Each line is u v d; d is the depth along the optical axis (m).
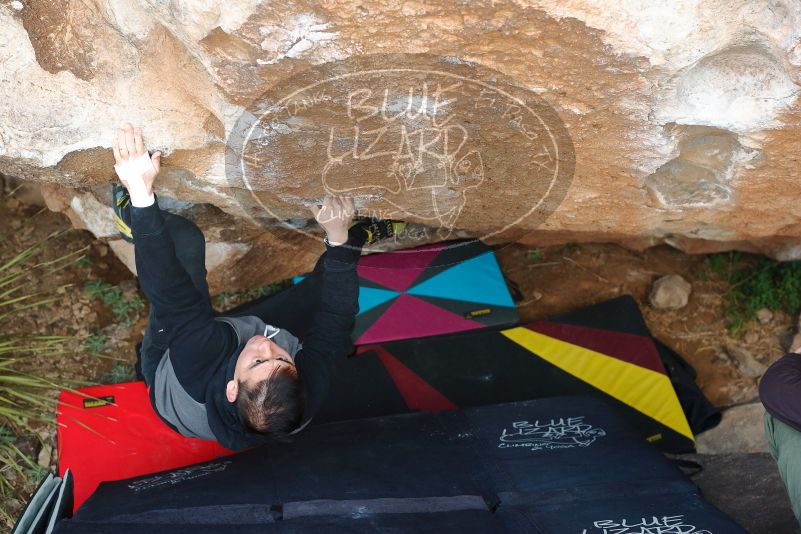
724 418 3.97
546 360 3.93
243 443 2.54
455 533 2.51
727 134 2.59
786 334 4.30
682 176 2.95
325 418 3.65
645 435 3.71
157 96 2.45
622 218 3.30
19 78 2.33
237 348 2.52
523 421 3.26
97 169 2.69
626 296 4.20
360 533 2.50
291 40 2.05
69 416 3.43
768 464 3.75
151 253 2.36
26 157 2.48
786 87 2.23
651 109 2.37
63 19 2.26
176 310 2.43
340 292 2.74
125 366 3.87
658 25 2.04
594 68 2.19
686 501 2.71
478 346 3.95
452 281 4.09
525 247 4.54
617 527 2.59
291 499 2.67
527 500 2.75
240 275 3.90
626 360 3.95
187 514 2.58
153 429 3.45
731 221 3.31
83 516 2.59
